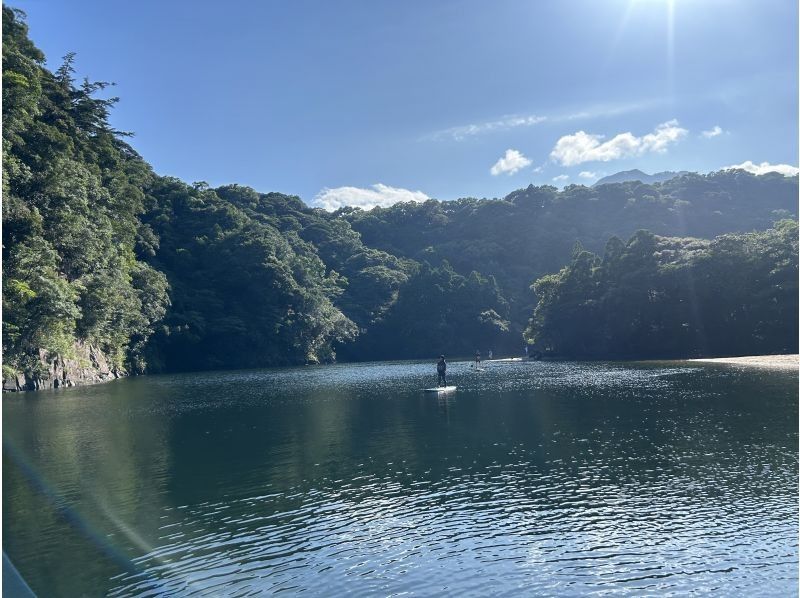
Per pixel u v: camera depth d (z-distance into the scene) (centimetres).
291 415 3569
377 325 13775
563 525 1441
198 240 11919
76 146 8506
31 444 2741
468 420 3044
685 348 8719
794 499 1562
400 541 1379
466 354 13588
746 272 8275
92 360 7506
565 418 2978
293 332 11581
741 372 5262
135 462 2308
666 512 1502
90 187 7475
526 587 1122
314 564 1263
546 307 10375
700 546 1283
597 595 1080
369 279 14662
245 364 11112
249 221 13175
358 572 1216
